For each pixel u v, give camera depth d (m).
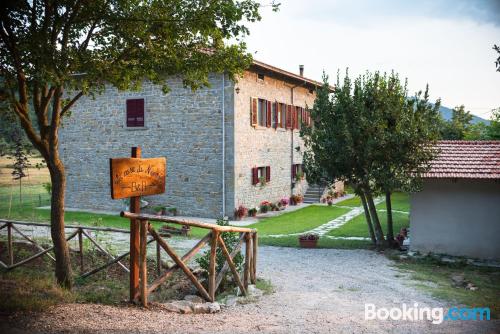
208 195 19.67
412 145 12.24
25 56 7.14
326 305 7.62
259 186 21.56
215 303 7.03
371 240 14.88
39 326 4.99
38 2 7.48
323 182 14.02
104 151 21.75
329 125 13.46
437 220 12.47
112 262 8.18
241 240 8.10
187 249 12.73
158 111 20.42
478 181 12.04
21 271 8.38
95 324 5.25
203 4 8.30
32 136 7.66
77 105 22.22
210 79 19.36
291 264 11.30
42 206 22.30
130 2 8.22
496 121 24.47
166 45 8.86
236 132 19.31
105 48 8.60
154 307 6.36
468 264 11.59
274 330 5.89
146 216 6.21
